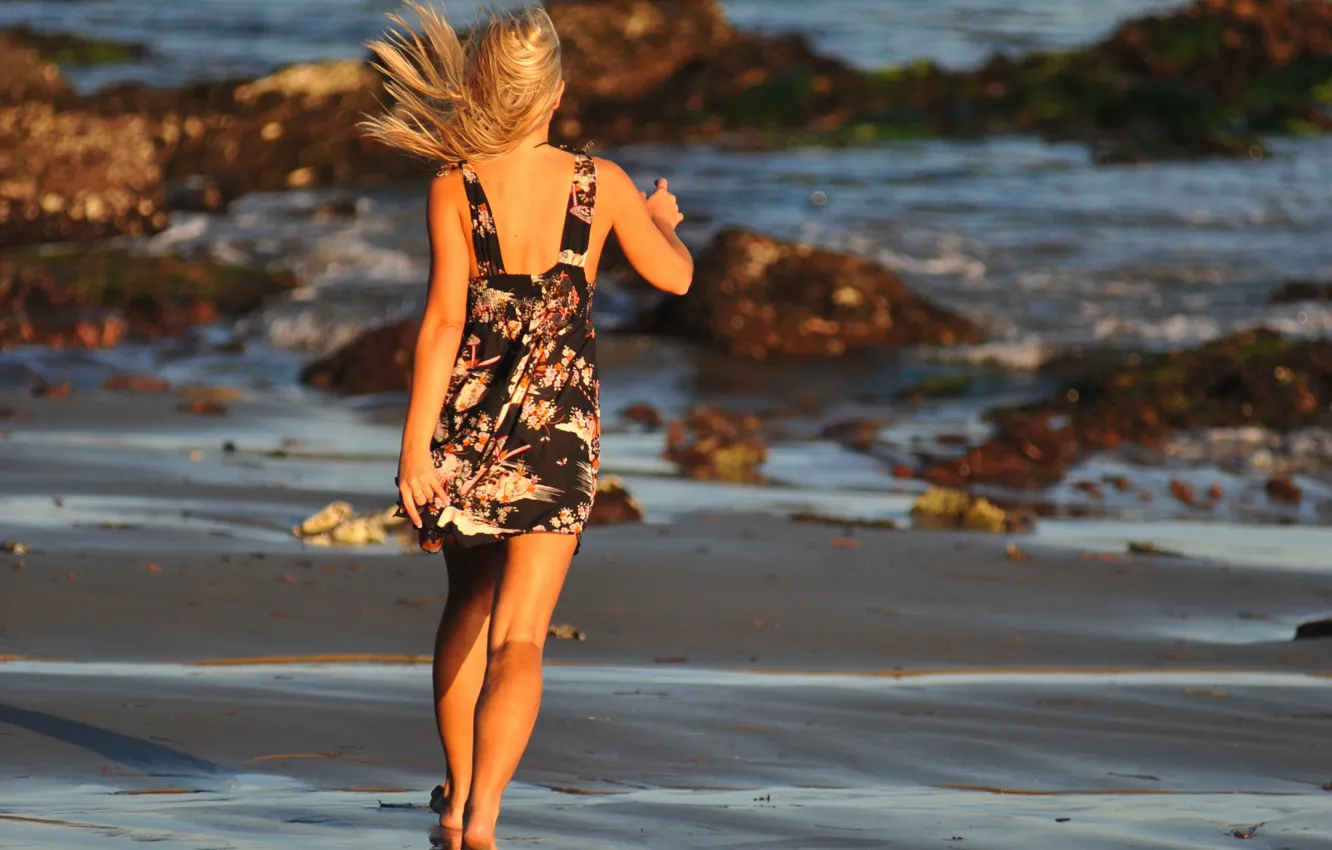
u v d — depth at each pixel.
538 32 15.74
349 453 39.47
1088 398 49.44
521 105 15.62
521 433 15.54
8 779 15.73
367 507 32.16
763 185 91.31
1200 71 123.31
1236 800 16.16
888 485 39.31
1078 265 70.25
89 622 22.48
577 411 15.77
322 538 29.14
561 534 15.58
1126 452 44.75
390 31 16.14
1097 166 101.19
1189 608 26.92
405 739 17.77
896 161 101.19
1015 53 148.88
